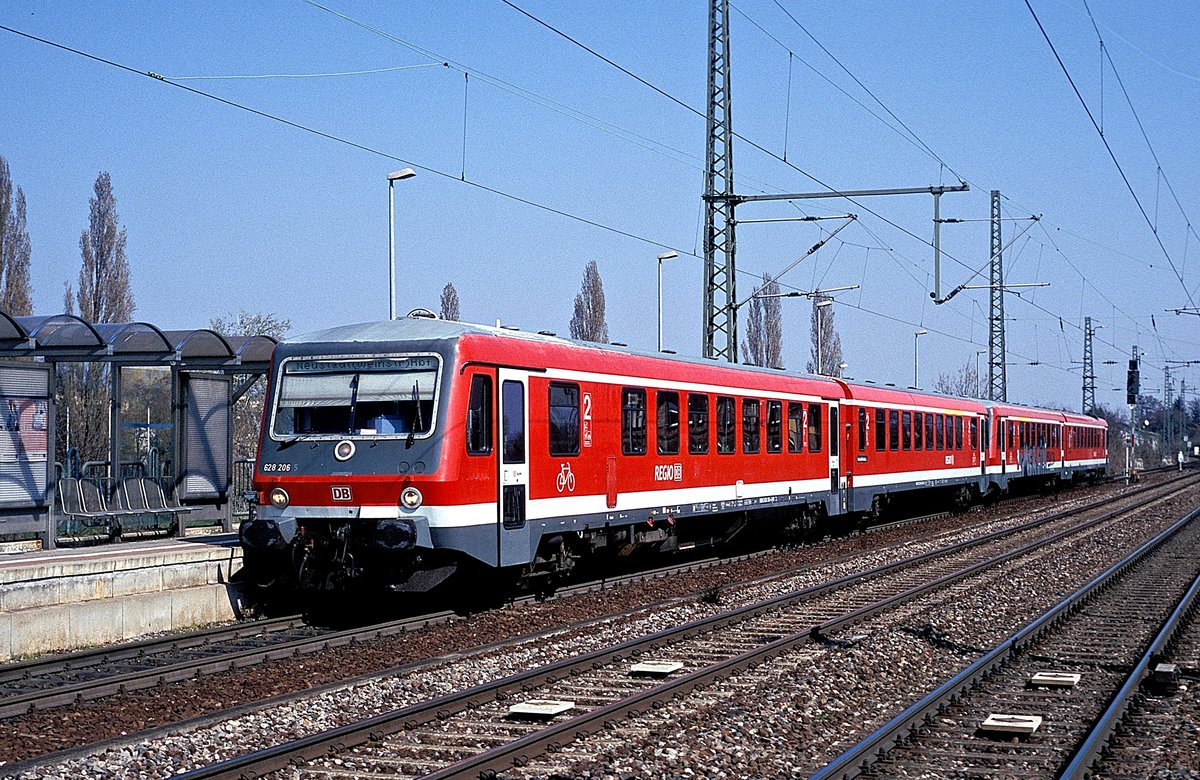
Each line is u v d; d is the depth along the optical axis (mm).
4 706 10391
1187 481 63781
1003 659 13289
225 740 9648
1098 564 23969
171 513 21312
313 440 16016
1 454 18016
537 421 17109
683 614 16984
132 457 32219
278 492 16078
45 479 18641
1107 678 12570
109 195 48469
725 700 11117
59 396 33375
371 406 15883
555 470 17516
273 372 16562
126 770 8812
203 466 21969
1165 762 9141
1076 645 14656
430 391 15633
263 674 12320
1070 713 10797
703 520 23703
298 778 8586
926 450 35031
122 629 14625
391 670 12383
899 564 22828
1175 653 13883
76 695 11094
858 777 8656
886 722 10359
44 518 18594
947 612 17062
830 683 11961
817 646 14211
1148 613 17297
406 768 8766
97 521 20281
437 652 13945
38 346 18875
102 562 15766
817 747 9719
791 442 25781
